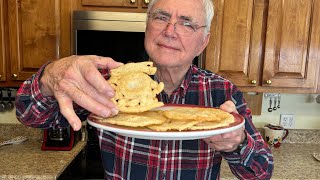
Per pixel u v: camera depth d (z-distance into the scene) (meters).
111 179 1.11
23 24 1.84
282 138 2.27
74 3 1.83
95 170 1.92
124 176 1.10
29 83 0.79
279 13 1.86
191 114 0.69
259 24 1.87
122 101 0.68
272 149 2.21
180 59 1.03
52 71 0.66
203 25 1.05
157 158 1.07
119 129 0.59
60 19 1.85
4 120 2.31
